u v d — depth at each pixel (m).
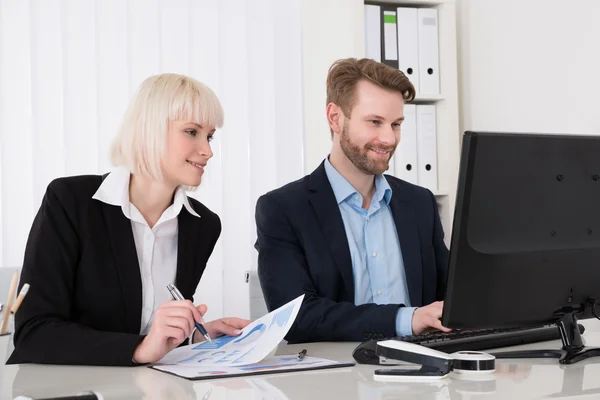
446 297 1.34
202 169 1.72
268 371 1.29
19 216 3.34
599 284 1.49
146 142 1.67
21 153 3.34
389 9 3.38
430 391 1.09
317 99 3.50
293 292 1.91
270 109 3.63
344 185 2.09
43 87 3.37
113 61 3.45
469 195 1.32
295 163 3.64
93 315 1.67
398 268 2.12
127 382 1.25
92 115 3.42
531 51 3.15
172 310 1.43
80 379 1.30
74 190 1.70
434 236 2.21
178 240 1.82
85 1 3.41
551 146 1.42
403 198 2.17
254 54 3.62
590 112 2.84
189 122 1.67
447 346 1.47
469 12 3.55
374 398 1.04
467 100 3.60
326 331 1.79
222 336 1.66
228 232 3.57
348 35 3.29
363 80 2.04
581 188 1.46
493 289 1.37
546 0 3.05
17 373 1.38
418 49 3.39
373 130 2.03
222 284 3.54
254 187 3.61
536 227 1.40
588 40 2.84
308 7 3.50
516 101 3.27
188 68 3.53
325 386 1.14
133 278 1.69
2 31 3.31
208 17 3.56
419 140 3.39
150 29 3.49
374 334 1.74
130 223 1.72
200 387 1.16
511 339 1.58
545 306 1.42
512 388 1.11
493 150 1.34
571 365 1.33
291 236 2.00
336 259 2.00
